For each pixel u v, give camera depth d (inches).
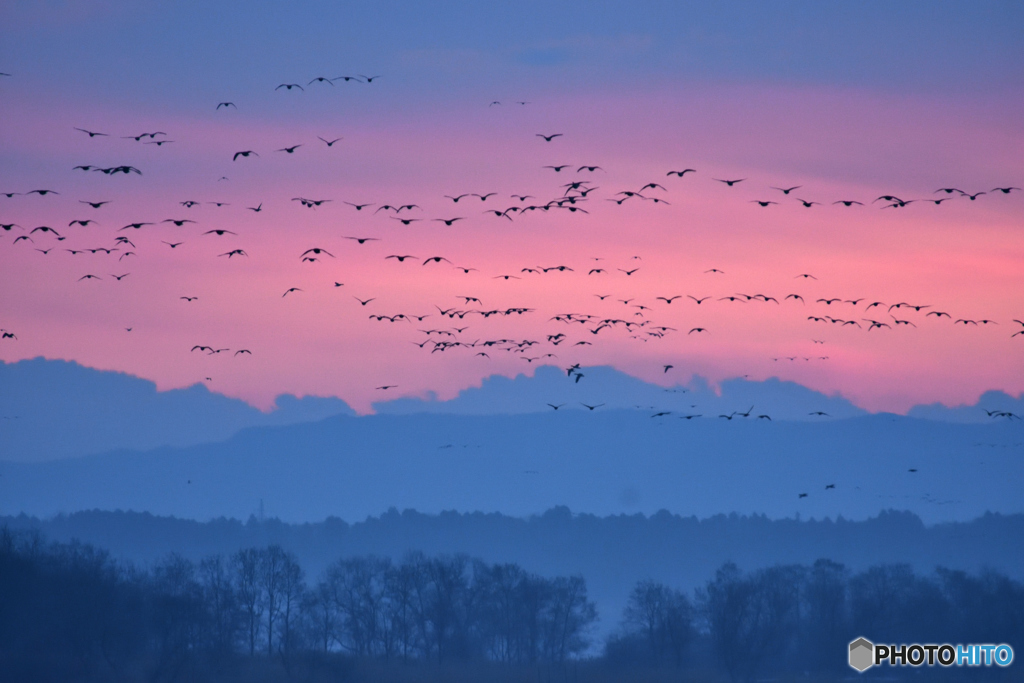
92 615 3725.4
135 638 3794.3
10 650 3612.2
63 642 3700.8
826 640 4426.7
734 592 4414.4
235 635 4362.7
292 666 4232.3
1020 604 4453.7
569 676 4461.1
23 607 3708.2
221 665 3978.8
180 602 3831.2
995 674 4215.1
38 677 3489.2
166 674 3710.6
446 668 4586.6
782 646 4372.5
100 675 3609.7
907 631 4448.8
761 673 4448.8
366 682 4266.7
